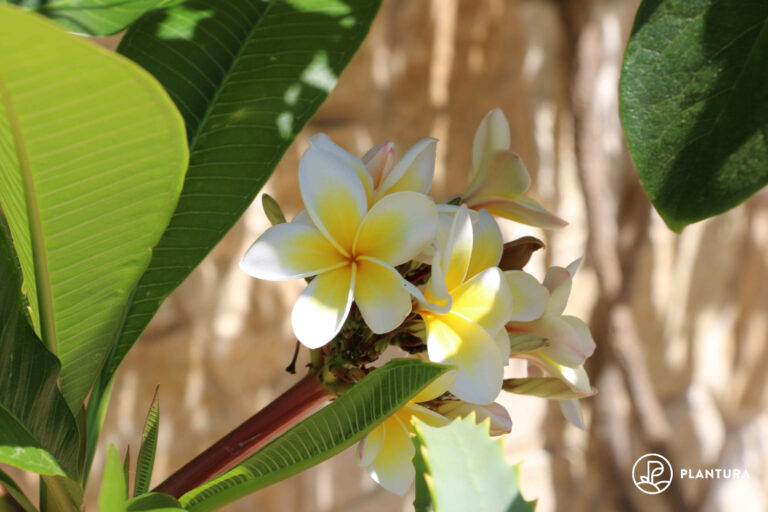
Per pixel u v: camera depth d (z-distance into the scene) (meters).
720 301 2.71
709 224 2.64
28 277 0.55
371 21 0.66
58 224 0.52
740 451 2.75
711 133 0.61
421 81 2.05
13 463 0.53
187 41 0.65
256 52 0.65
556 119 2.22
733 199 0.60
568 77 2.19
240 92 0.65
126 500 0.53
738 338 2.77
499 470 0.55
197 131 0.64
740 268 2.74
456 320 0.58
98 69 0.48
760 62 0.60
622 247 2.52
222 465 0.58
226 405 1.84
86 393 0.57
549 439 2.43
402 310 0.57
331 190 0.58
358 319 0.59
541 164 2.22
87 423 0.62
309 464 0.56
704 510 2.66
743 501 2.68
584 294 2.37
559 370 0.62
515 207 0.66
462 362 0.57
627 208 2.53
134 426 1.72
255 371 1.87
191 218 0.63
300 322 0.57
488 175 0.66
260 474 0.56
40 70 0.48
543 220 0.66
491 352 0.58
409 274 0.60
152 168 0.51
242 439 0.58
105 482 0.53
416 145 0.61
